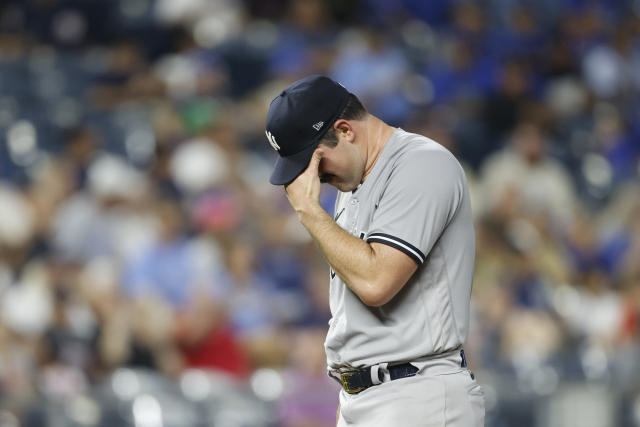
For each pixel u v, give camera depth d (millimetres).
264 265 29828
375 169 12172
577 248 35656
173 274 25406
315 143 11906
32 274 26234
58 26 43188
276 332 26109
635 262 32781
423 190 11695
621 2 56281
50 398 21109
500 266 30547
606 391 25234
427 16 50969
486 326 28000
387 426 11953
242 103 40875
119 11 43594
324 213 11758
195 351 23875
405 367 12078
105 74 40656
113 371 23203
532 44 50344
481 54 48719
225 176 33156
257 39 44375
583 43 52062
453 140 41094
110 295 23953
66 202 30422
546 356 25734
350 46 44000
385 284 11453
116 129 37844
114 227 29094
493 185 38562
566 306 31703
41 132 37719
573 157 44062
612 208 41000
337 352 12430
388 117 41188
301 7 47125
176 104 38562
